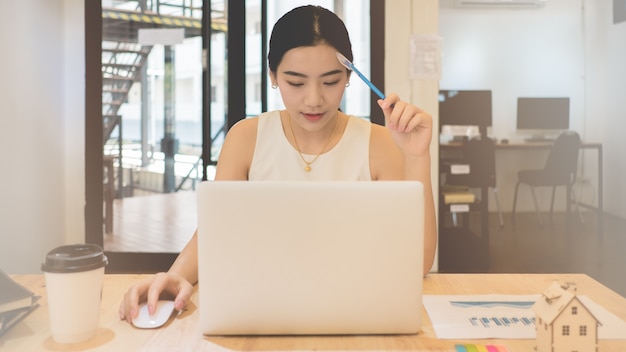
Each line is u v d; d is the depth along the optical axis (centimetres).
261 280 93
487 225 404
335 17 124
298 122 129
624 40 389
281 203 91
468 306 110
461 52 423
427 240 128
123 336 96
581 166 411
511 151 419
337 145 150
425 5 353
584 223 412
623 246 403
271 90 374
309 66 121
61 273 91
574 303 83
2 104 306
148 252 372
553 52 418
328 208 92
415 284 94
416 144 128
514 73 422
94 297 94
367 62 366
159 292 106
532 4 417
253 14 367
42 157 350
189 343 93
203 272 93
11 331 98
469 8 420
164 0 366
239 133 154
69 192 382
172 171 374
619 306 112
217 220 92
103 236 370
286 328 94
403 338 95
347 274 93
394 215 92
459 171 406
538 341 87
